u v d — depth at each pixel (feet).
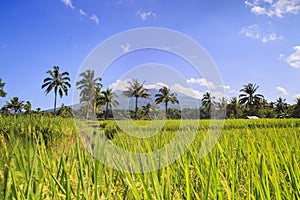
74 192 6.58
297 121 78.23
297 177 8.02
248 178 7.50
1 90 222.89
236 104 193.36
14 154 6.86
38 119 48.91
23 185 6.39
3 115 58.08
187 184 6.24
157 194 5.85
